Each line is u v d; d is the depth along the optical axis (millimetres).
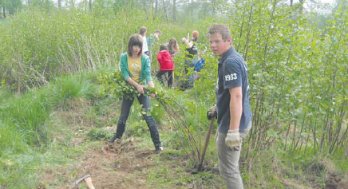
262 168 5012
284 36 4875
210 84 5230
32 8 13031
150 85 5926
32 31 11453
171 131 6773
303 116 5266
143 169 5324
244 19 5082
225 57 3729
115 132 6812
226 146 3887
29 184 4680
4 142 5621
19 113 6727
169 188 4805
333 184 5137
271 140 5215
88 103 7969
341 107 5668
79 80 8555
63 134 6676
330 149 5805
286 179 5070
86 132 6941
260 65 4930
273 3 4945
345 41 5504
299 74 4930
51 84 8586
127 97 6094
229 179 3992
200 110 5797
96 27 11812
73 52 10742
